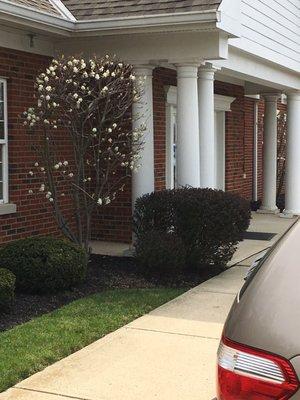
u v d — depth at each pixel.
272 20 12.27
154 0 8.88
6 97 8.82
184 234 8.45
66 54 9.51
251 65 11.75
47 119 7.97
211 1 8.48
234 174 15.82
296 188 14.98
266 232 12.64
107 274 8.42
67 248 7.34
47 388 4.58
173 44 8.92
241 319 2.39
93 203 8.40
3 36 8.52
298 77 14.69
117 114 8.68
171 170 12.12
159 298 7.18
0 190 8.84
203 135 9.92
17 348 5.28
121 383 4.70
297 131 14.87
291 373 2.17
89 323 6.09
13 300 6.55
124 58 9.20
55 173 9.73
